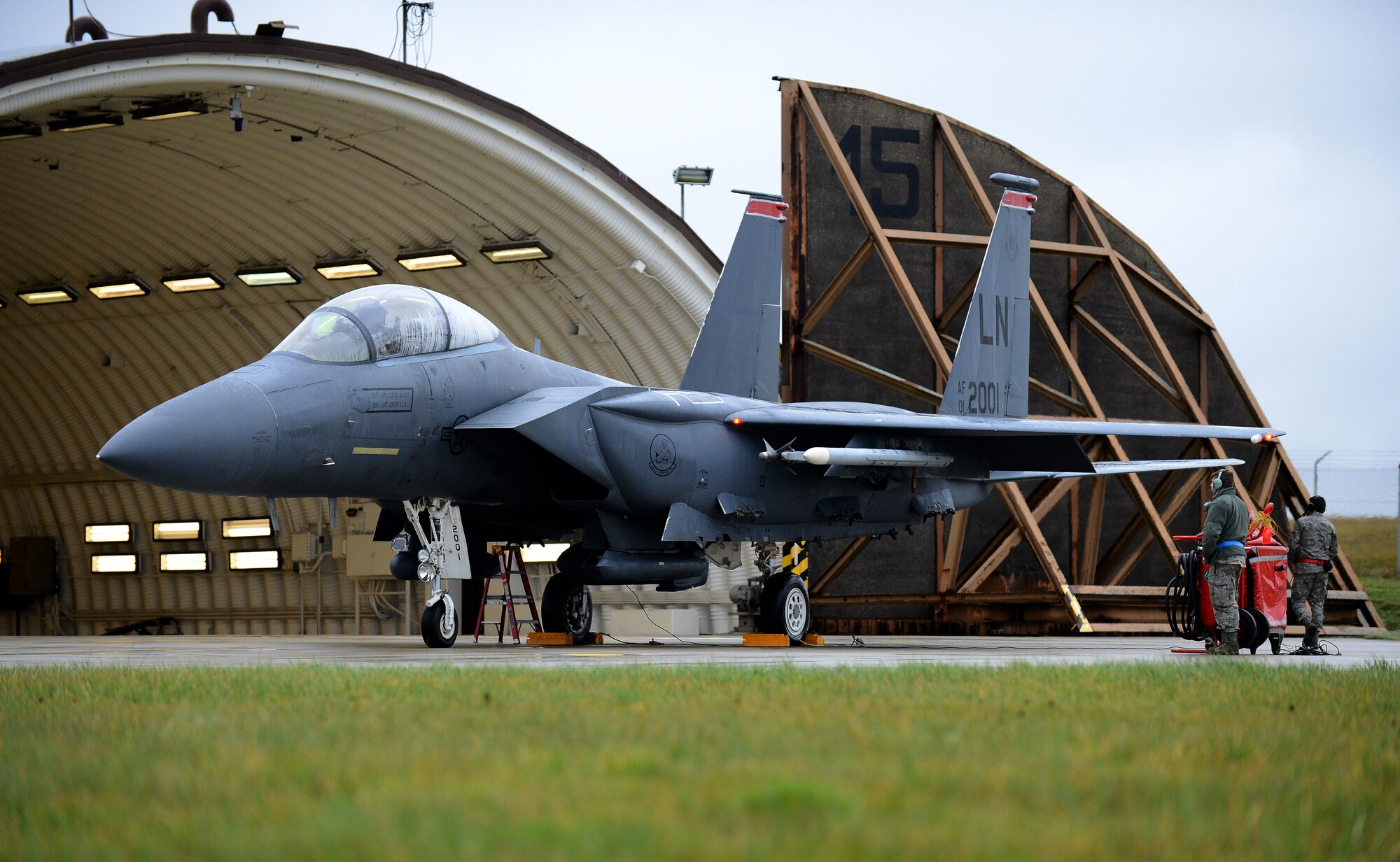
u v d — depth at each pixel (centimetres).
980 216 8994
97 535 11388
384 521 5459
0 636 11325
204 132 8081
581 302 9138
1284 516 9388
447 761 1454
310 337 4662
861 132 8719
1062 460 6134
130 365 10569
